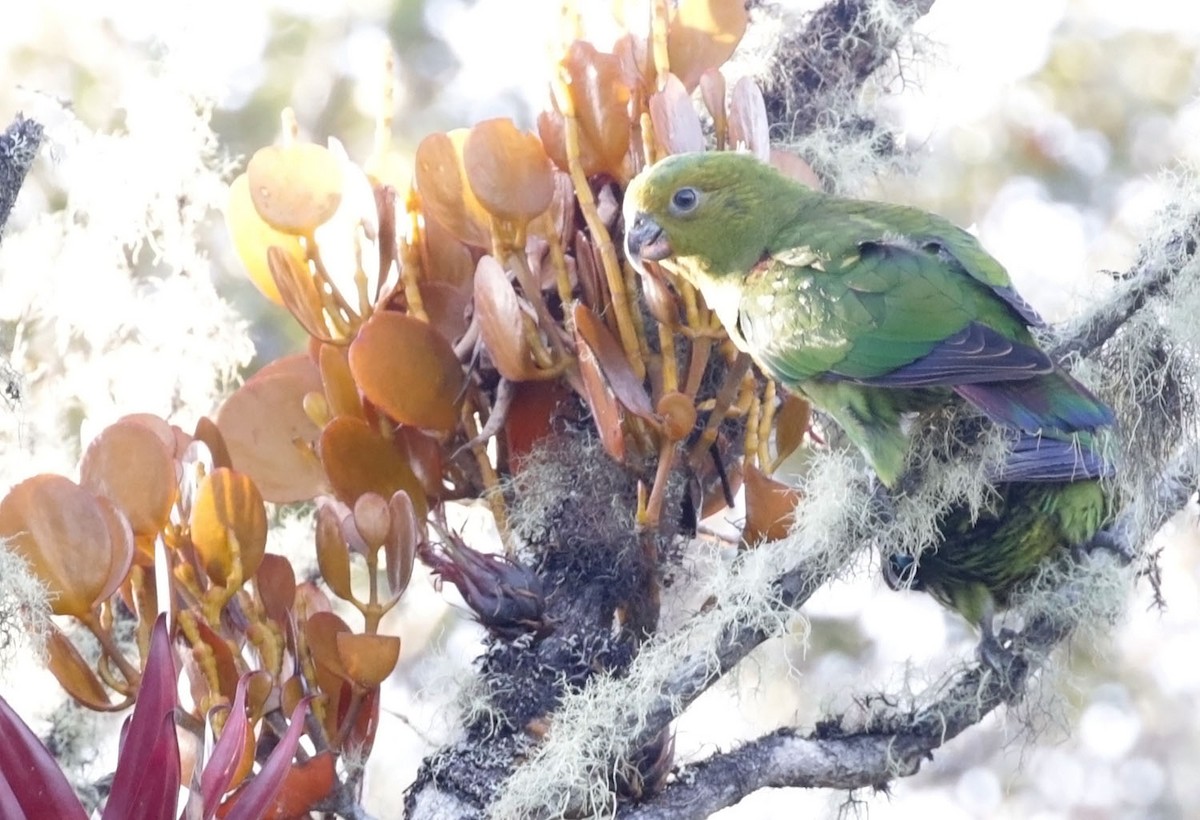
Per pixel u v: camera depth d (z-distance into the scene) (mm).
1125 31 15719
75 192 9617
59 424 9820
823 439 9469
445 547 7293
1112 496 8312
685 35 7980
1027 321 8273
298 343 13422
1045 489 8453
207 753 6723
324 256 7535
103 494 6820
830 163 9367
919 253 8547
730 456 8141
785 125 9359
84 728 9141
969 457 7969
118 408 9516
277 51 15047
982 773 16250
